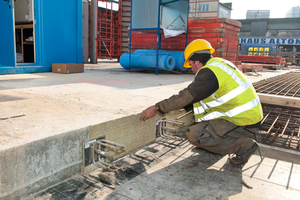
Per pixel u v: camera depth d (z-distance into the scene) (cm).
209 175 238
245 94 224
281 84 653
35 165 183
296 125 375
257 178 236
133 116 272
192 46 233
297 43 3650
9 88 396
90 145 226
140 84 527
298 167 262
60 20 760
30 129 203
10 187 169
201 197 200
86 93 385
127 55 890
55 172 200
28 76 584
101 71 822
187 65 253
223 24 874
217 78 213
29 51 856
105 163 227
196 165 259
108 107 298
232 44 960
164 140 328
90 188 203
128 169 242
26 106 281
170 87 500
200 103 246
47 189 195
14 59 635
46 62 732
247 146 244
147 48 1073
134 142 285
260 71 1259
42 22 708
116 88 452
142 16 800
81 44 840
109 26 1662
